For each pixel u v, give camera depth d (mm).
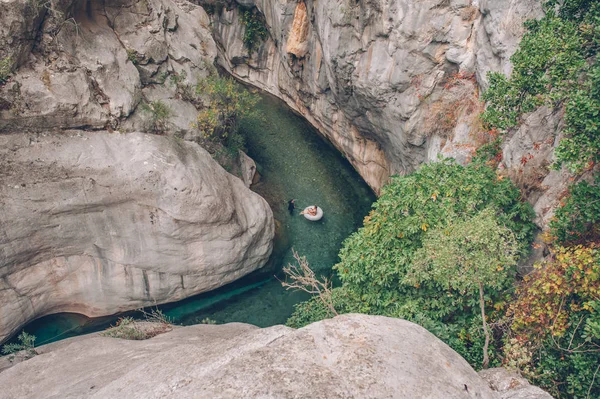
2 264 12594
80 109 13609
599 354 7445
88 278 14336
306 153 23094
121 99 14766
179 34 19156
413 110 15539
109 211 13758
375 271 10297
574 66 8211
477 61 13570
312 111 24297
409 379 5160
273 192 20500
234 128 20047
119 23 16234
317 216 19141
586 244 8180
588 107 7363
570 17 9188
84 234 13695
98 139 13969
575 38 8445
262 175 21297
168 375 5898
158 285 14984
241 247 15828
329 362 5320
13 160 12445
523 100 9641
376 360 5324
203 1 27453
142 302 15078
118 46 15711
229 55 27906
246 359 5402
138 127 15250
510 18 11867
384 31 14922
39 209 12750
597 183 8297
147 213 14070
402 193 10750
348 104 19078
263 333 6129
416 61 14766
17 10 12047
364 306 10828
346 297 11438
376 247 10500
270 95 27609
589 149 7426
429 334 6238
